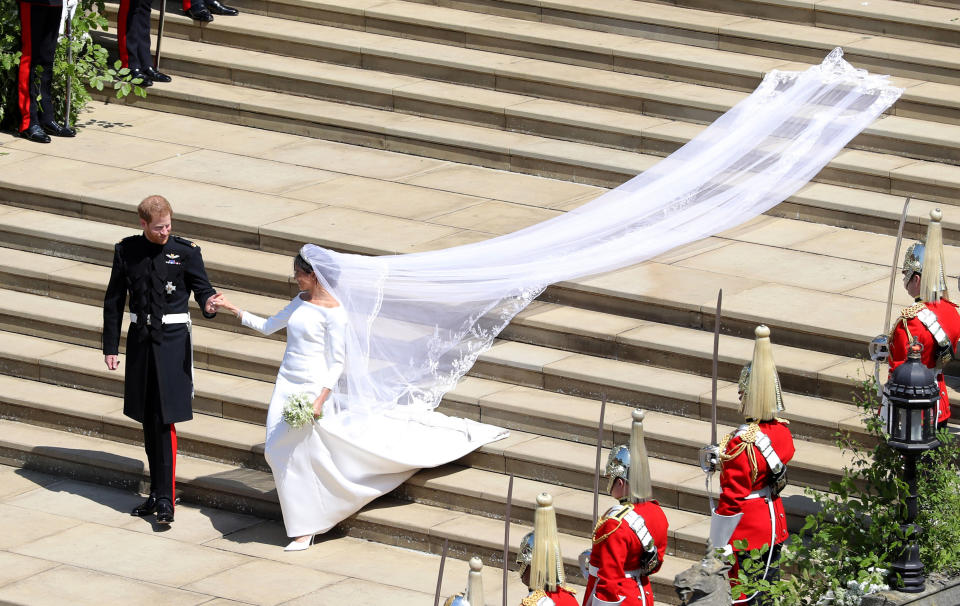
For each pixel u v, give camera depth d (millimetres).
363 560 37250
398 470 38531
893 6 54500
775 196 47219
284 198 50000
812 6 54969
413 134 54094
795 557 32062
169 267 38781
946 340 34062
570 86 54562
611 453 29188
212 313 39062
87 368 44219
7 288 48094
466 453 39156
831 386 38938
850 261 44781
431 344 41031
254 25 60281
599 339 42094
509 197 50062
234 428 42000
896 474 33531
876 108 50344
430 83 56781
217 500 40281
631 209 46688
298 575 36406
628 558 28672
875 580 31812
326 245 46188
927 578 32656
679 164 48938
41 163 52938
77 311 46438
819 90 51250
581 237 45000
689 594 30625
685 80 54375
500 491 38094
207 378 43688
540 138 53531
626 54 55062
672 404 39750
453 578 36250
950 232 45469
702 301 42125
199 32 60906
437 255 42250
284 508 37969
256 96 57781
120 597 35125
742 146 49344
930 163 48750
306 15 60812
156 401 38844
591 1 58125
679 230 45406
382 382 39750
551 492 38094
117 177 51688
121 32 58281
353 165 53281
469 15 59375
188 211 48594
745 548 31203
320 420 37344
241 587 35719
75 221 49875
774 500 31672
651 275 44188
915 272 34531
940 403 34562
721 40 55156
